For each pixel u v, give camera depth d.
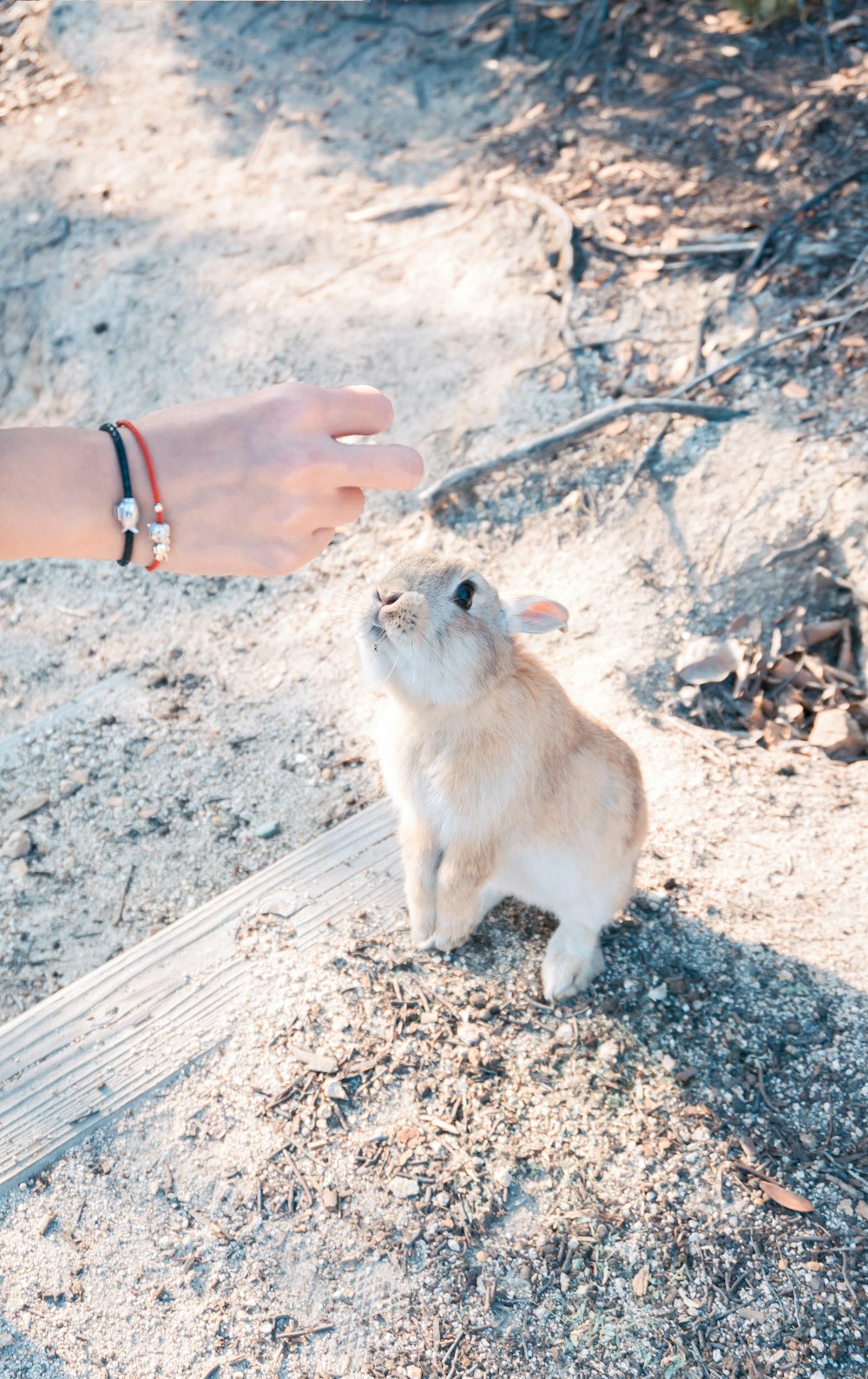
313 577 1.41
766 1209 0.83
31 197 2.11
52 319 1.87
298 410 0.58
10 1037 0.95
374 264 1.79
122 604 1.45
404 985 0.96
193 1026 0.94
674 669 1.23
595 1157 0.86
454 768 0.86
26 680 1.37
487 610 0.84
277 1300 0.81
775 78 1.88
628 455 1.41
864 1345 0.78
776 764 1.14
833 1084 0.89
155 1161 0.88
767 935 0.98
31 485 0.56
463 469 1.42
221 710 1.26
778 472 1.34
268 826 1.12
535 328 1.61
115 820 1.15
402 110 2.10
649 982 0.96
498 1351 0.79
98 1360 0.80
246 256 1.86
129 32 2.42
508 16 2.20
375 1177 0.86
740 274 1.58
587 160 1.83
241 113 2.19
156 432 0.58
